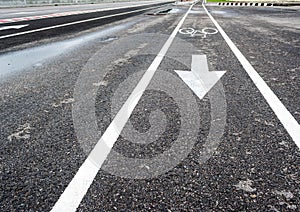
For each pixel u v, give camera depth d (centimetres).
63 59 457
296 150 178
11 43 613
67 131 210
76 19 1266
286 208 128
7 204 134
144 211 128
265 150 179
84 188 145
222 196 137
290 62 407
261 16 1336
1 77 360
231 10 1941
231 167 161
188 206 131
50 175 157
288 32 732
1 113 246
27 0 2467
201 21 1103
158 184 148
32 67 409
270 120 221
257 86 304
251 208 128
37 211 129
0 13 1603
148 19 1261
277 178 150
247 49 512
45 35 742
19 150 184
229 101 263
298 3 2688
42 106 261
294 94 276
